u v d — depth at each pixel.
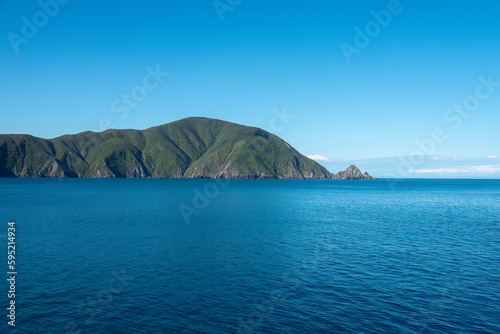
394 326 20.09
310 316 21.28
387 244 42.12
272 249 38.84
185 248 38.84
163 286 26.30
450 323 20.52
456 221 65.31
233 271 30.25
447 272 30.47
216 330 19.48
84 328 19.64
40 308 22.20
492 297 24.58
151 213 71.50
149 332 19.27
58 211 73.38
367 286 26.67
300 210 82.44
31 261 32.81
